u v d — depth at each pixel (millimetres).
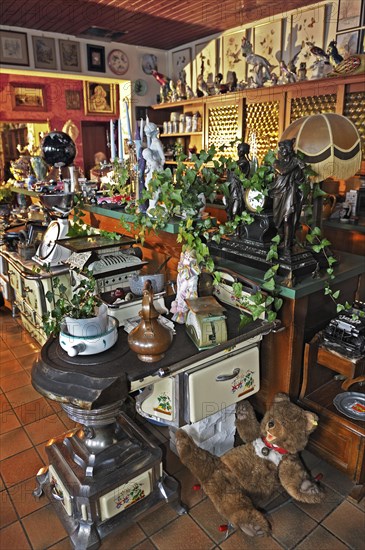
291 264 1862
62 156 3271
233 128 4555
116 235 2627
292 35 4188
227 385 1795
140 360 1538
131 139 2664
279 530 1731
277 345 2031
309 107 3783
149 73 5668
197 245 1807
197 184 2084
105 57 5258
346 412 1899
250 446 1928
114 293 2078
